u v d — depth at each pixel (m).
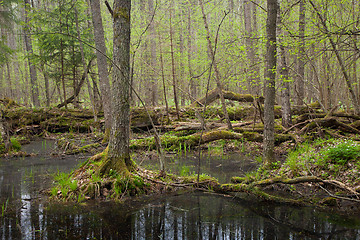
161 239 3.45
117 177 5.15
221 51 11.05
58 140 10.67
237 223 3.96
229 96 14.02
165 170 5.83
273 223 3.94
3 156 8.82
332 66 11.22
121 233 3.62
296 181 4.84
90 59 14.69
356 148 5.54
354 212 4.26
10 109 12.98
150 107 13.54
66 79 16.25
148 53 14.84
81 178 5.32
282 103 10.28
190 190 5.48
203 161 8.19
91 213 4.28
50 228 3.72
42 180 6.06
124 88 5.23
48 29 12.78
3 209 4.37
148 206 4.61
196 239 3.45
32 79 17.19
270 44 5.97
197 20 15.70
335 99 12.13
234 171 6.93
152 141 9.40
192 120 12.77
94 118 12.93
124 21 5.02
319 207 4.52
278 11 8.39
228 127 10.13
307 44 6.63
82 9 13.20
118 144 5.32
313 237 3.49
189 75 15.41
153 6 14.19
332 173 5.44
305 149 7.23
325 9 7.92
